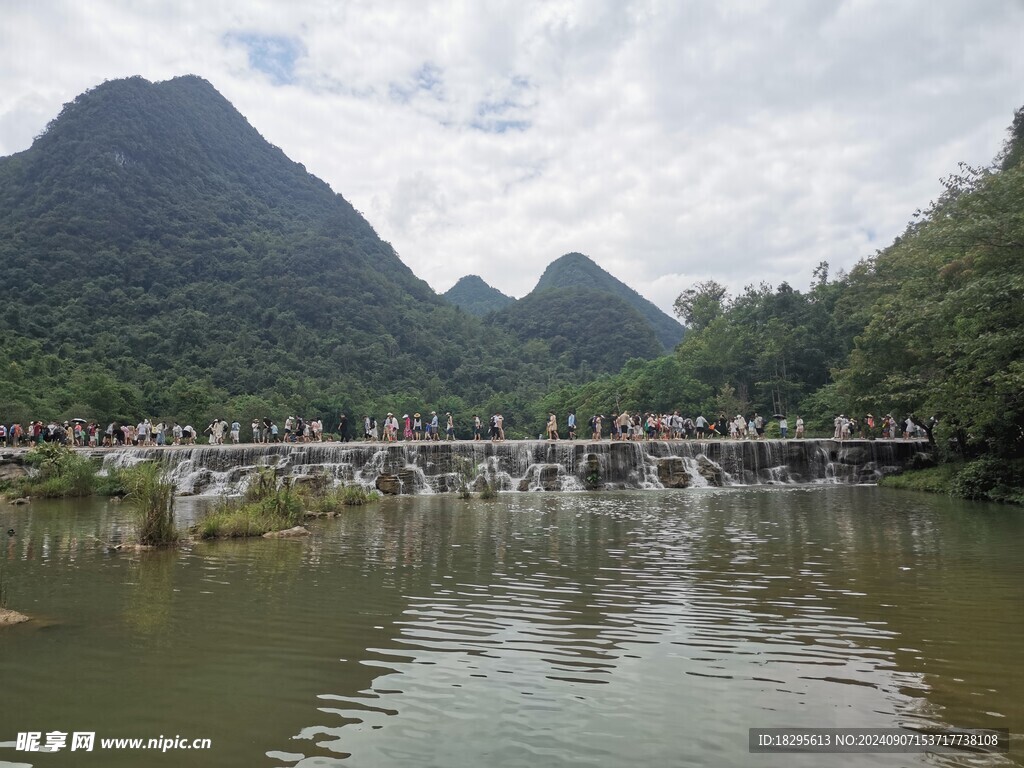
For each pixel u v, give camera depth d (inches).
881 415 1616.6
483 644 324.8
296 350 4382.4
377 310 5354.3
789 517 829.8
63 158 5703.7
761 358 2736.2
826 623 356.5
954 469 1247.5
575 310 6796.3
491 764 207.0
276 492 876.0
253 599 411.5
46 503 1029.8
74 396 2444.6
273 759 211.3
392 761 209.3
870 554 558.6
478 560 542.6
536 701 255.8
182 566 518.3
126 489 1091.3
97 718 241.9
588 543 630.5
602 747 218.1
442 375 5088.6
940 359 1169.4
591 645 322.7
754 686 269.6
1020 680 273.9
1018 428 1048.8
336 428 3457.2
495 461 1385.3
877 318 1369.3
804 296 2987.2
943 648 314.7
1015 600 400.5
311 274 5477.4
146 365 3444.9
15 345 3100.4
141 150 6363.2
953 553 559.2
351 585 451.2
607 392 3056.1
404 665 295.7
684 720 238.1
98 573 490.3
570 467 1381.6
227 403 3075.8
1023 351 911.7
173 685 272.1
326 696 261.6
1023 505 922.7
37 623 358.3
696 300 3843.5
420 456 1360.7
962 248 1006.4
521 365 5551.2
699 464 1440.7
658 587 442.9
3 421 2079.2
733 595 419.5
